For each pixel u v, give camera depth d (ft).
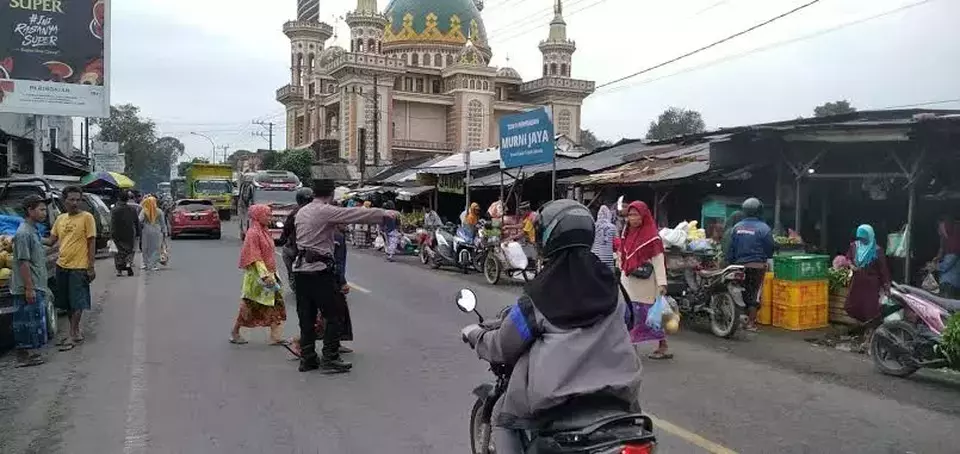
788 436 17.97
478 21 233.55
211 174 146.41
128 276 51.31
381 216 23.72
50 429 18.47
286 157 181.68
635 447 9.25
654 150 61.00
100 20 65.82
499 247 48.88
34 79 63.41
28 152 86.63
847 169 40.78
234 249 77.10
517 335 9.97
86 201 63.10
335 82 227.61
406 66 218.59
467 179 67.00
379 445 17.28
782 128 35.68
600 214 36.88
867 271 29.43
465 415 19.54
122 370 24.44
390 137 207.00
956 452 16.97
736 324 30.25
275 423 18.90
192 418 19.31
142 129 302.86
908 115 39.04
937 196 36.73
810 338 30.63
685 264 32.45
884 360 24.64
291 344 27.94
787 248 34.91
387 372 24.18
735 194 48.67
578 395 9.56
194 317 34.55
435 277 53.88
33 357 25.30
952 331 22.22
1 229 32.63
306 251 23.76
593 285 9.86
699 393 21.90
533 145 52.85
